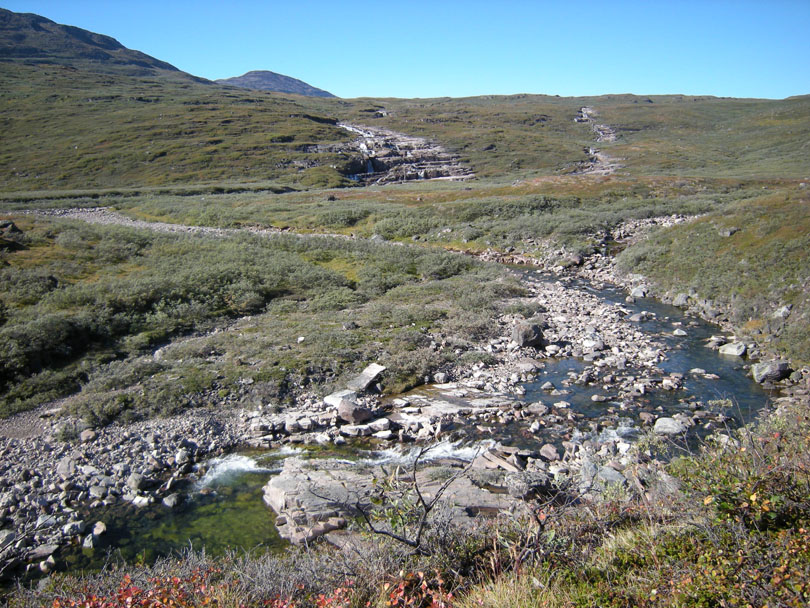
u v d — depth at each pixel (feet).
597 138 483.51
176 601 18.03
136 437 44.57
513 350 65.77
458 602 17.72
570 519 22.34
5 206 203.51
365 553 21.35
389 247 126.62
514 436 44.32
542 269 118.62
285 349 62.95
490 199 182.39
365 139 417.90
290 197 229.66
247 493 37.27
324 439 44.45
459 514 28.58
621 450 39.55
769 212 96.32
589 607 16.22
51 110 447.42
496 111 581.53
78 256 104.94
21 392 52.85
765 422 30.04
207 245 121.19
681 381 55.11
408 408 49.93
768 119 471.62
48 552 30.99
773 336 64.03
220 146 360.07
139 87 603.26
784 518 17.52
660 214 153.28
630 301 89.04
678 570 16.44
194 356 61.87
